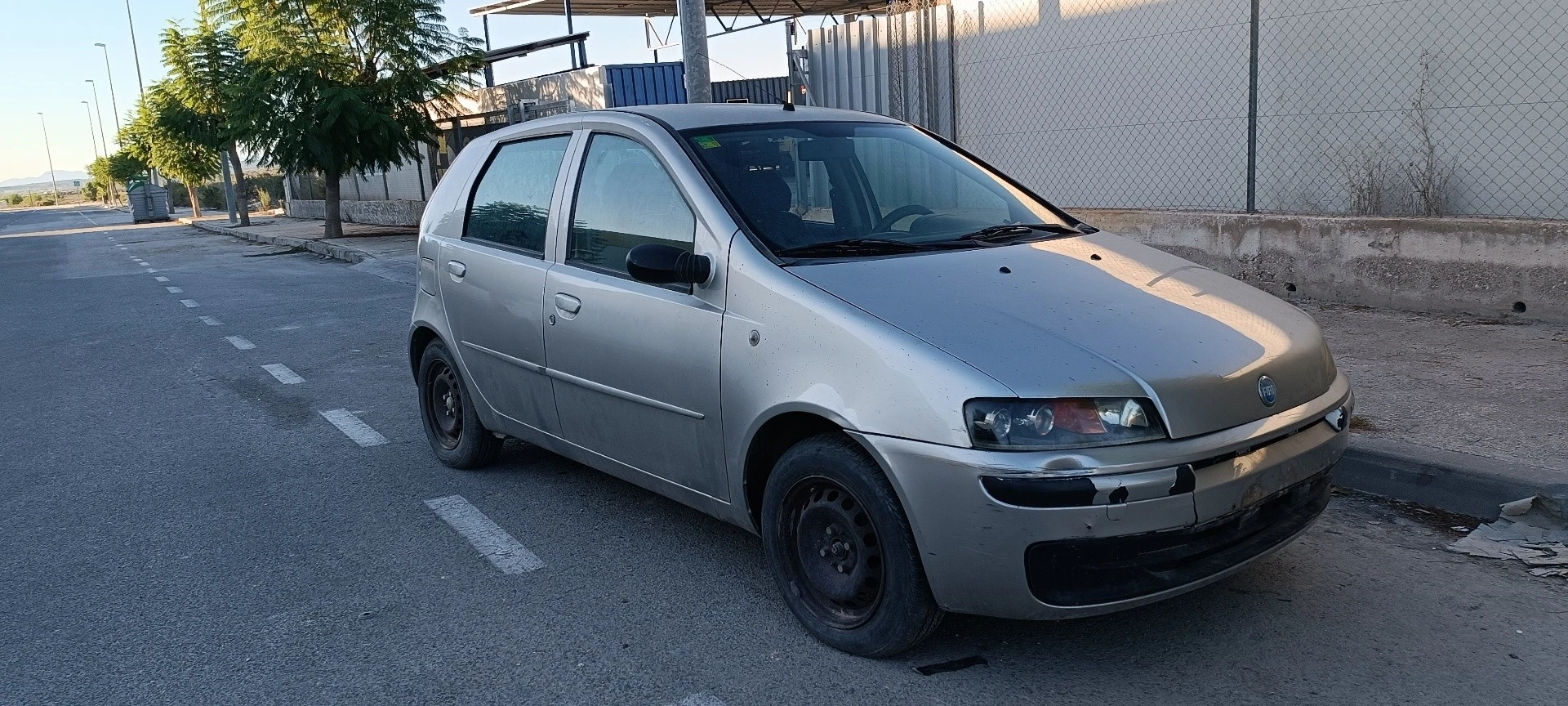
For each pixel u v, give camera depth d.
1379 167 8.28
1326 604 3.58
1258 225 8.11
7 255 28.69
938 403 2.90
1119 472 2.78
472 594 3.97
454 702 3.19
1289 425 3.10
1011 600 2.90
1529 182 7.59
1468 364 5.89
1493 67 7.62
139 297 15.03
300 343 9.93
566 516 4.76
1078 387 2.86
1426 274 7.21
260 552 4.50
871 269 3.45
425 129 24.83
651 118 4.19
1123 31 9.57
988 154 10.88
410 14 23.73
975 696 3.08
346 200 34.47
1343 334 6.79
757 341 3.38
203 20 34.69
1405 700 2.98
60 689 3.37
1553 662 3.15
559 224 4.41
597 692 3.21
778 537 3.48
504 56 25.14
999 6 10.48
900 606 3.12
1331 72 8.44
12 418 7.30
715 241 3.64
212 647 3.62
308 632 3.71
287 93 23.44
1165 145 9.48
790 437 3.55
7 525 4.99
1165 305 3.36
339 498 5.17
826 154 4.12
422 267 5.46
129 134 54.50
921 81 11.24
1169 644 3.35
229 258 22.73
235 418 6.96
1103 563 2.85
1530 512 4.05
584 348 4.14
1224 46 8.94
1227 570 3.02
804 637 3.49
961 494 2.86
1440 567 3.82
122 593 4.12
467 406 5.25
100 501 5.30
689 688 3.21
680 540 4.43
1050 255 3.73
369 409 7.05
